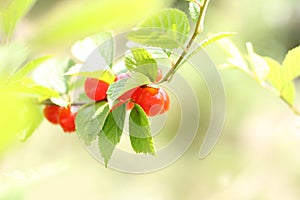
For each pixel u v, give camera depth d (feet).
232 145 3.65
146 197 3.48
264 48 4.01
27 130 1.10
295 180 3.47
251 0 4.05
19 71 0.96
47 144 3.08
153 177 3.63
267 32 4.05
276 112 3.69
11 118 0.38
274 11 4.06
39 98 1.13
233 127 3.68
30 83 0.99
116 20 0.37
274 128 3.64
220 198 3.46
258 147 3.59
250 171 3.55
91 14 0.36
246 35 3.98
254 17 4.02
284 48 4.09
